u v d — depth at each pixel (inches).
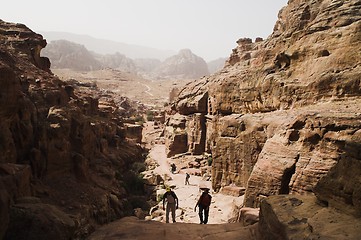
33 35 1108.5
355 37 709.9
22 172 429.7
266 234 312.0
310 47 821.2
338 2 843.4
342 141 515.2
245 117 931.3
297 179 548.4
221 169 970.1
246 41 2217.0
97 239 398.0
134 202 903.7
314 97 743.1
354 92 660.1
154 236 399.2
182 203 947.3
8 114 458.6
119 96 3523.6
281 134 643.5
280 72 903.7
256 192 609.3
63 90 894.4
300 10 1117.7
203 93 1578.5
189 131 1608.0
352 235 231.0
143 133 2442.2
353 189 265.3
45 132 596.4
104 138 1202.6
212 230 419.2
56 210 387.2
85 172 687.1
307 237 244.8
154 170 1398.9
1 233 280.4
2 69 418.3
